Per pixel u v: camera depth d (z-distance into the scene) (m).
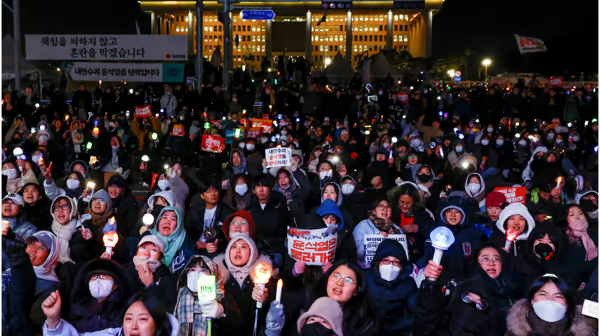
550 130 13.63
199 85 19.73
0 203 5.43
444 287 4.04
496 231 5.42
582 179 7.47
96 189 6.66
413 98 18.84
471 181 6.80
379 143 11.18
